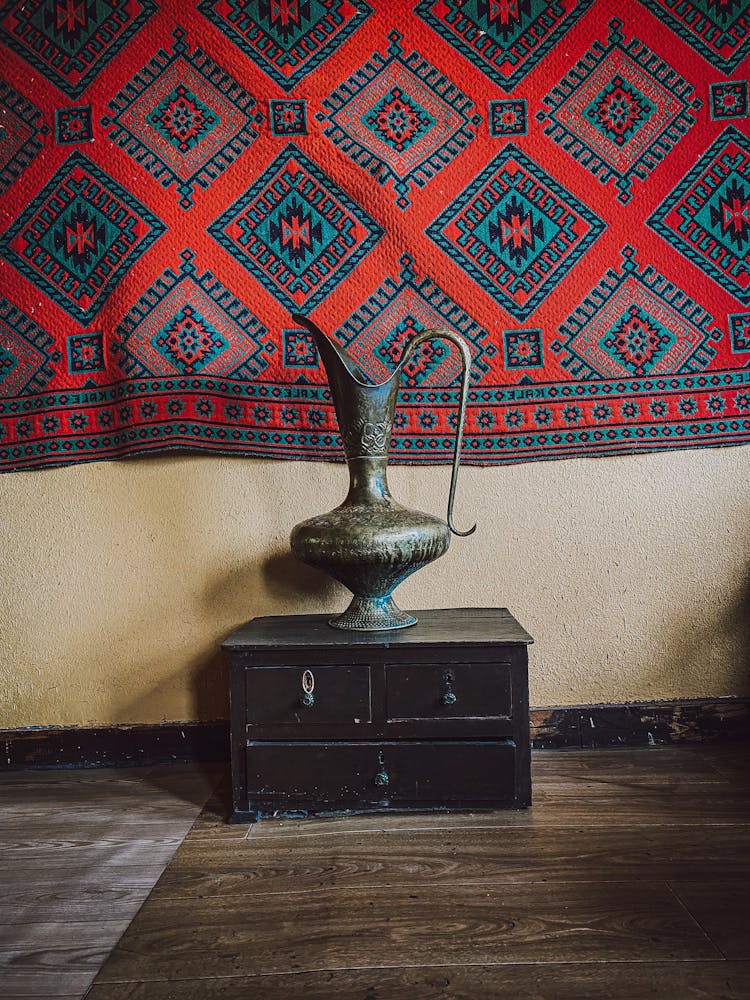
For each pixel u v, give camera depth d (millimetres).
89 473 2180
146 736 2164
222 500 2184
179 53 2164
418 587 2195
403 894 1383
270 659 1749
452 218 2148
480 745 1724
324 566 1829
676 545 2170
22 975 1177
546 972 1146
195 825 1729
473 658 1727
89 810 1836
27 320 2154
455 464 1914
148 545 2184
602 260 2133
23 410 2150
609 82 2143
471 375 2137
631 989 1103
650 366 2121
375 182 2152
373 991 1116
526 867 1467
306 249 2154
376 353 2150
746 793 1796
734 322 2115
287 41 2160
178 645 2184
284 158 2158
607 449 2121
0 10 2164
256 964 1188
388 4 2154
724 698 2166
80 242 2158
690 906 1312
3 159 2166
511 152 2146
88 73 2162
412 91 2156
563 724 2162
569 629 2184
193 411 2131
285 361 2143
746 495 2154
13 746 2158
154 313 2141
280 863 1522
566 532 2176
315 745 1738
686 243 2125
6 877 1497
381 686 1735
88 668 2184
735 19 2125
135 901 1390
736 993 1087
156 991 1129
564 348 2131
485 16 2154
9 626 2180
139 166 2156
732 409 2109
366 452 1878
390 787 1733
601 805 1750
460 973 1151
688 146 2131
